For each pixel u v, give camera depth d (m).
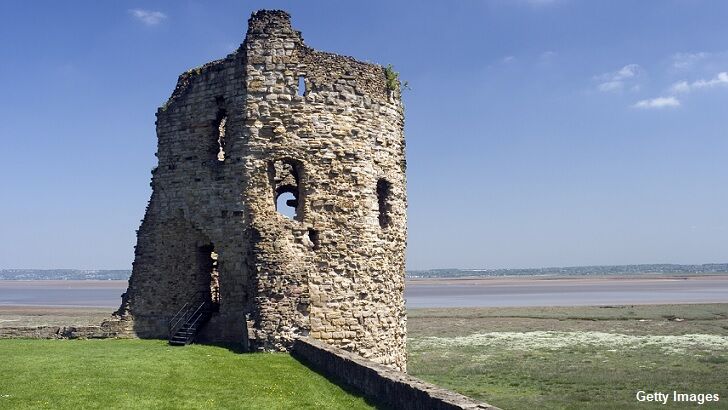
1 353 20.67
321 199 22.91
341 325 22.73
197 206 24.12
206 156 24.23
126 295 25.91
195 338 23.50
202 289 24.64
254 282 21.72
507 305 103.50
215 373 17.53
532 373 39.03
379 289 24.03
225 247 23.12
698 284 194.12
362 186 23.66
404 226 26.23
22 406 13.51
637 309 87.12
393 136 25.36
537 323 70.75
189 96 24.84
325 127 23.17
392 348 24.64
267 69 23.02
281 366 18.64
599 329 63.72
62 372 17.22
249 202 22.58
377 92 24.69
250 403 14.14
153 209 25.56
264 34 23.17
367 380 14.80
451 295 148.12
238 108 23.12
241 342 22.41
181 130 24.97
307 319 21.53
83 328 25.09
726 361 41.88
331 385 15.98
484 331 64.00
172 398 14.56
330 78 23.48
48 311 89.00
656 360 43.03
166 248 25.05
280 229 22.19
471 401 10.38
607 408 29.17
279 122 22.80
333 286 22.75
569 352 48.06
